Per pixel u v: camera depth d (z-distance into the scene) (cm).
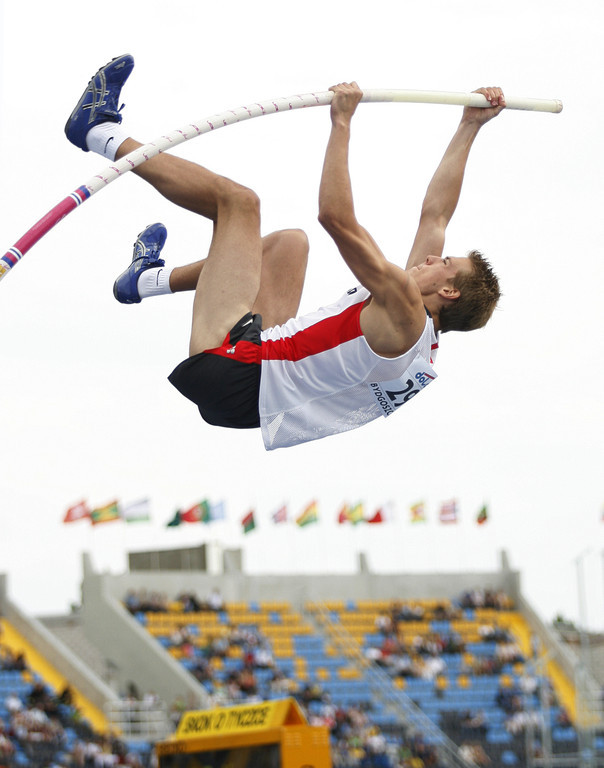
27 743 3084
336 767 3419
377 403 700
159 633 4056
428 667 4188
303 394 682
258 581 4453
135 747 3347
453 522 4669
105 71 717
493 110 776
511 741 3831
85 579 4041
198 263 758
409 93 729
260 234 693
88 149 727
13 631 3797
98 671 3912
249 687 3781
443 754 3678
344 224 638
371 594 4606
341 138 680
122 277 776
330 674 4066
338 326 670
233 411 686
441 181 775
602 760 3384
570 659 4394
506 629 4553
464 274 695
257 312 733
